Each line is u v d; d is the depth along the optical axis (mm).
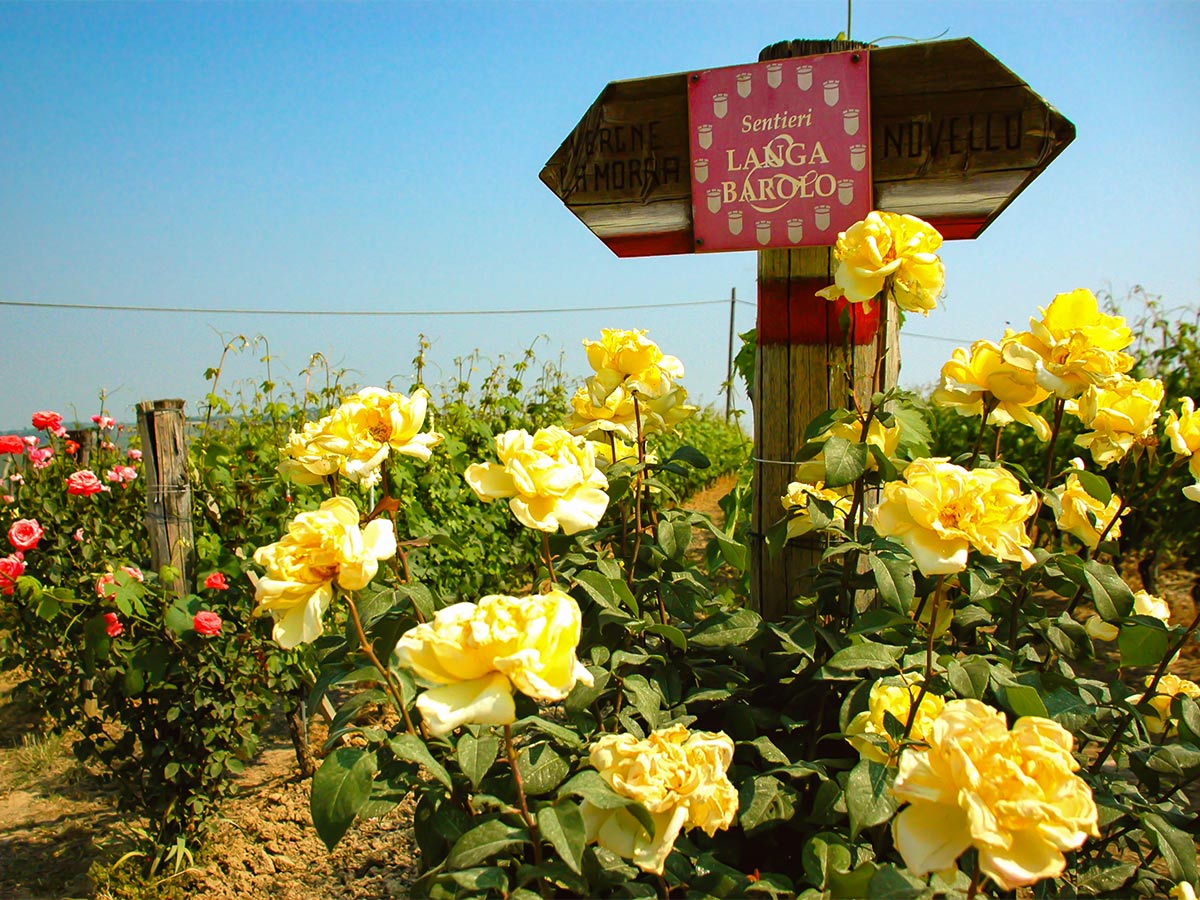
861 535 1892
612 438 2260
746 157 2367
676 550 2053
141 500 3854
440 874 1353
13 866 3215
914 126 2205
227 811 3545
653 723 1770
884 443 2066
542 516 1585
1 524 3527
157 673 3049
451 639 1158
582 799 1535
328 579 1432
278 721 4520
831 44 2385
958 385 1952
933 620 1575
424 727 1696
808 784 1902
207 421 4316
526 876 1351
